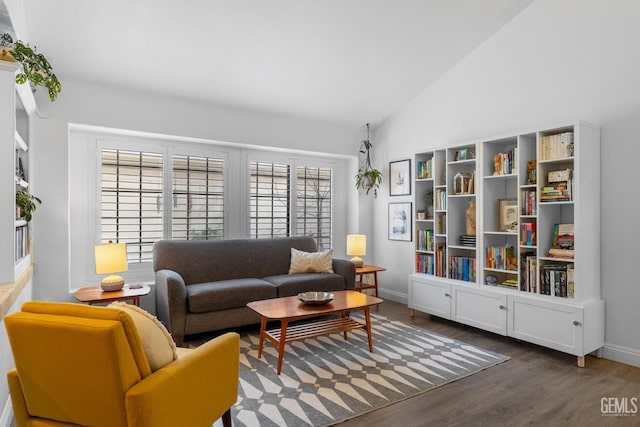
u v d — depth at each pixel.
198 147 4.51
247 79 3.98
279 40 3.48
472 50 4.17
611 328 3.13
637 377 2.76
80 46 3.21
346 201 5.70
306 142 5.03
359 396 2.44
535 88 3.64
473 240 3.88
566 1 3.41
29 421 1.52
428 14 3.44
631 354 3.00
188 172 4.43
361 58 3.92
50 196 3.47
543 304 3.17
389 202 5.30
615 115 3.12
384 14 3.34
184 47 3.39
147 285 3.85
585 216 3.07
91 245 3.89
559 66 3.47
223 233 4.65
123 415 1.36
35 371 1.42
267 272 4.45
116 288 3.33
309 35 3.47
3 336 2.02
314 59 3.83
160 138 4.20
